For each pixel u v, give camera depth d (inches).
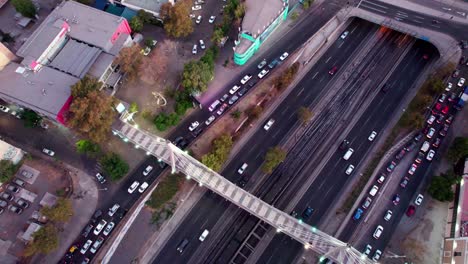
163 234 5068.9
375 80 6141.7
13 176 5344.5
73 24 6003.9
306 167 5497.1
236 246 5027.1
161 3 6466.5
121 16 6451.8
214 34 6087.6
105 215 5182.1
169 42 6382.9
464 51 6195.9
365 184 5339.6
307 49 6333.7
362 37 6530.5
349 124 5797.2
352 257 4409.5
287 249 4995.1
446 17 6417.3
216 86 6077.8
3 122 5777.6
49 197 5260.8
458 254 4586.6
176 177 5354.3
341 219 5157.5
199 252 4990.2
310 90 6063.0
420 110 5762.8
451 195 4995.1
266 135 5728.3
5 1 6742.1
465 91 5895.7
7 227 5068.9
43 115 5561.0
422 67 6235.2
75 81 5546.3
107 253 4675.2
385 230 5078.7
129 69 5664.4
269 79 6131.9
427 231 5044.3
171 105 5895.7
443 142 5625.0
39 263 4894.2
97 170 5442.9
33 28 6599.4
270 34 6486.2
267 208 4889.3
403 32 6264.8
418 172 5433.1
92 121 5000.0
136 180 5398.6
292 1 6747.1
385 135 5703.7
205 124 5772.6
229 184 5032.0
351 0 6737.2
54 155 5536.4
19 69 5620.1
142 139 5403.5
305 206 5255.9
